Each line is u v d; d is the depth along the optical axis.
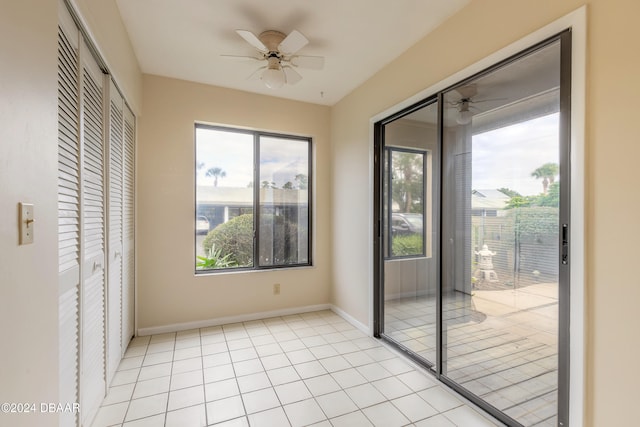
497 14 1.71
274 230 3.53
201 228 3.21
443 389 2.03
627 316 1.19
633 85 1.17
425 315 2.36
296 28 2.15
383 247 2.84
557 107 1.44
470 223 1.93
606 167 1.25
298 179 3.65
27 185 0.83
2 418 0.71
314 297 3.62
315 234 3.64
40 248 0.90
